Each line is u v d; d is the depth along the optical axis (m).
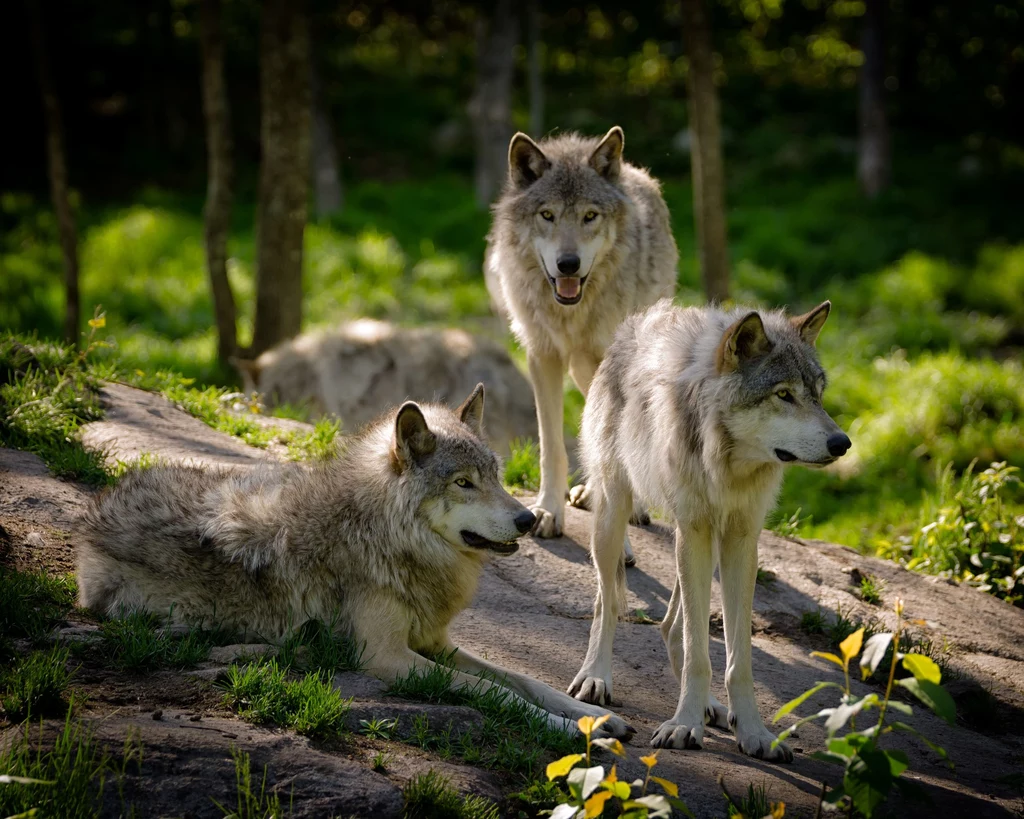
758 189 39.50
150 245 30.00
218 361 21.00
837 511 18.11
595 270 10.61
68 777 5.31
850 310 29.03
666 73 50.44
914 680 5.19
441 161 42.66
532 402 17.56
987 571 12.59
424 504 7.42
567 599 9.50
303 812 5.43
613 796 5.78
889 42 42.97
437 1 43.75
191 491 7.99
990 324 27.97
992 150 43.41
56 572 8.21
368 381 16.78
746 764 6.75
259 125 42.62
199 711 6.29
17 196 35.81
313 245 30.66
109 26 38.56
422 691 6.93
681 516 7.02
